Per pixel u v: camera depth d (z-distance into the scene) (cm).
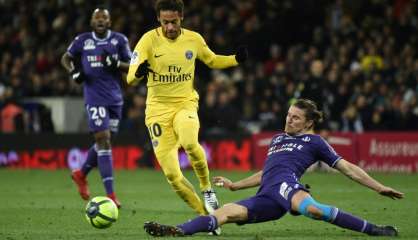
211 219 2488
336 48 6906
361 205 3728
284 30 7338
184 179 2914
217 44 7181
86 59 3794
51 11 8144
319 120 2739
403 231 2748
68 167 6669
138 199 4131
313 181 5184
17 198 4191
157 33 2962
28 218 3262
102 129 3750
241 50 3000
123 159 6619
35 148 6756
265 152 6238
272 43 7344
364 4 7269
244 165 6319
